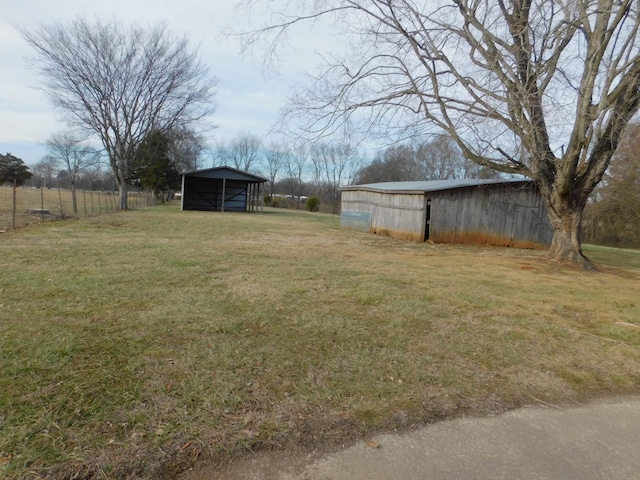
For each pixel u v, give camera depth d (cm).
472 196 1219
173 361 254
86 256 619
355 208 1576
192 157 3688
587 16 621
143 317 336
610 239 2264
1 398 200
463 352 299
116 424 185
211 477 158
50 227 1012
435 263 757
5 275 464
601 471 174
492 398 234
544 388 251
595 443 195
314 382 238
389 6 718
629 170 2038
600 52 624
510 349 312
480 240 1240
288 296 431
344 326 340
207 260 638
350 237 1229
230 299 407
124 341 282
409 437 192
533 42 680
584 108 654
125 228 1081
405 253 905
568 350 317
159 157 2741
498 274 661
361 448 181
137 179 2878
